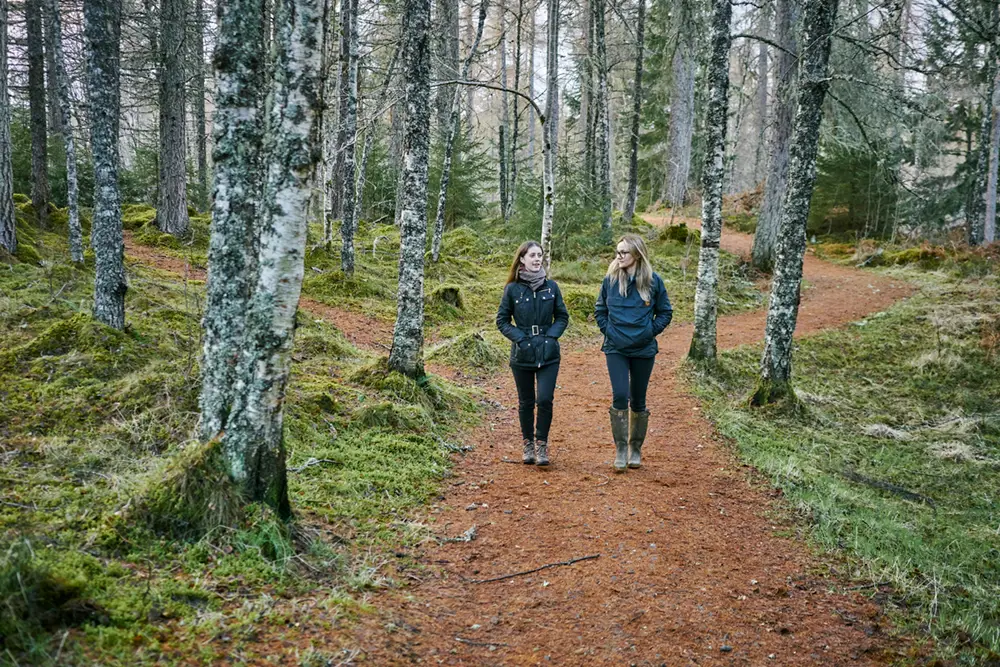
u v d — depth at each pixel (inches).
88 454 176.4
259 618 117.5
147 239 581.6
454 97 572.4
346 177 508.1
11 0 599.2
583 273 645.9
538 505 193.5
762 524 192.7
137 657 99.2
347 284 497.0
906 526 203.2
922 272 666.2
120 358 242.7
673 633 134.2
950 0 300.7
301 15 138.9
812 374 398.3
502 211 914.1
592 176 799.1
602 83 734.5
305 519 163.8
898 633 142.9
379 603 133.6
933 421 333.7
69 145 379.9
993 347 410.6
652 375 371.9
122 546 128.4
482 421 278.8
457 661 119.0
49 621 100.0
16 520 134.9
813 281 666.2
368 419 239.6
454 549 164.7
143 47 600.1
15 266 373.1
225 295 153.5
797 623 142.7
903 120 333.7
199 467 142.4
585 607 141.6
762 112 1134.4
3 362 228.7
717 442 265.4
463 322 474.9
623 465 223.5
